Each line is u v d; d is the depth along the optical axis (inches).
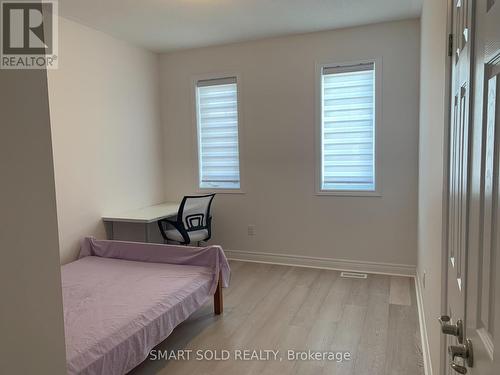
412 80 155.8
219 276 126.7
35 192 34.6
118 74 171.3
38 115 34.8
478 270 31.2
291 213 179.5
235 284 156.9
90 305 100.0
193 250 130.4
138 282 116.7
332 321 122.3
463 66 42.3
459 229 43.6
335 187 172.2
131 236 168.6
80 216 153.3
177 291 110.2
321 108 169.6
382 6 138.9
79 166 152.3
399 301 136.6
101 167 163.0
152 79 193.2
